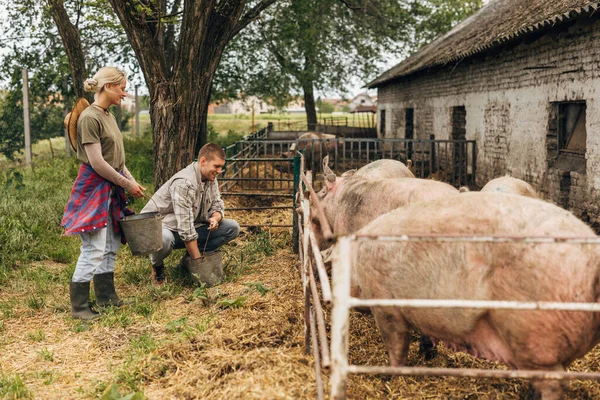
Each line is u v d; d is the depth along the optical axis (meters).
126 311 5.43
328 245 5.47
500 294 2.83
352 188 4.74
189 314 5.37
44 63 17.73
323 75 24.19
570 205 9.07
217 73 22.12
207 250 6.58
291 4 20.64
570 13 7.78
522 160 10.54
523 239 2.57
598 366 3.98
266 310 5.22
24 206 9.20
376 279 3.31
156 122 8.77
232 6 8.76
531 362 2.86
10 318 5.36
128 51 18.55
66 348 4.69
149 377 4.07
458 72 13.77
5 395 3.84
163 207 6.18
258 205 10.62
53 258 7.41
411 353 4.35
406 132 19.38
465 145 13.43
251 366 3.84
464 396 3.63
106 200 5.30
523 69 10.38
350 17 22.56
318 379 3.24
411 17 23.12
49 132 23.05
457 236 2.58
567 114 9.43
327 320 4.94
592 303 2.53
